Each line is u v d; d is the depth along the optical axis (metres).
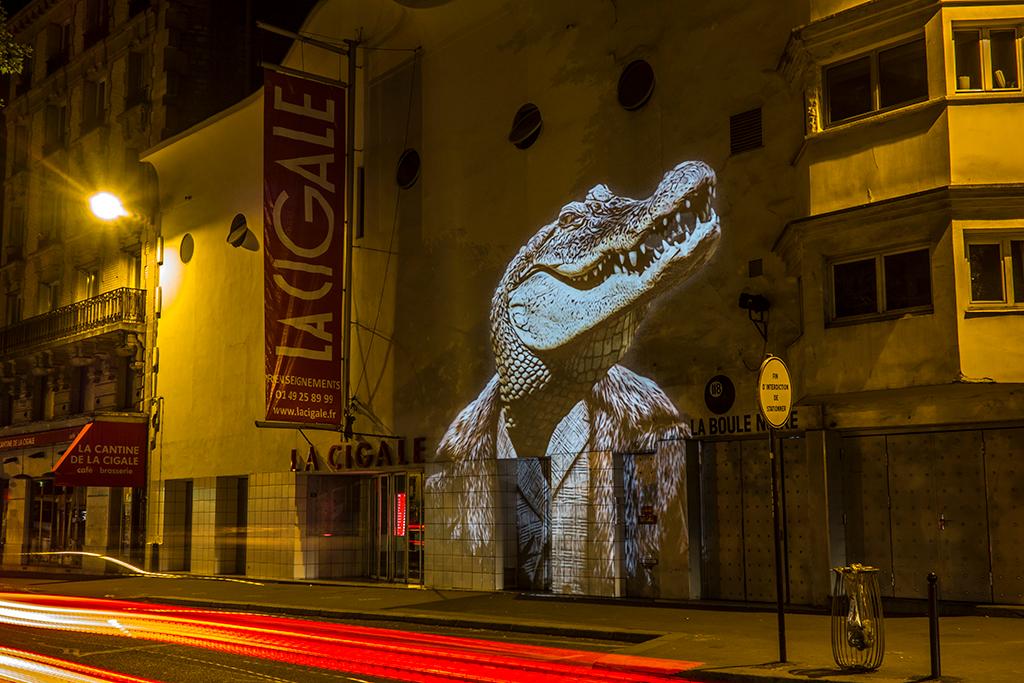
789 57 15.38
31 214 39.62
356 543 24.41
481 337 20.48
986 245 13.52
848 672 9.98
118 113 34.69
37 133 39.75
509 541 19.86
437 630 15.09
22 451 37.84
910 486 14.52
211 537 27.33
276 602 19.44
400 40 23.05
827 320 14.62
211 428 27.83
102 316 32.38
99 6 37.00
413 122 22.64
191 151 29.67
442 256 21.56
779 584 10.87
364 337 23.31
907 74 14.27
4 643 13.93
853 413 14.79
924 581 14.25
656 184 17.55
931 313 13.60
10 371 38.28
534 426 19.14
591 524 17.83
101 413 30.12
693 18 17.30
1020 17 13.59
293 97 22.61
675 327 16.97
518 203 20.03
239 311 27.16
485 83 21.03
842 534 14.92
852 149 14.49
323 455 23.88
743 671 10.23
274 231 22.03
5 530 38.53
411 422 21.81
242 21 33.84
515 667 11.19
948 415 13.92
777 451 15.80
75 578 29.25
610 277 18.09
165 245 30.72
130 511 31.09
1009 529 13.62
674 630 13.37
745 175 16.27
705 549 16.61
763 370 11.03
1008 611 13.21
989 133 13.50
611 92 18.45
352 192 23.38
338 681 10.39
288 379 22.02
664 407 16.98
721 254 16.45
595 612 15.70
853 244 14.32
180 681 10.55
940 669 9.88
